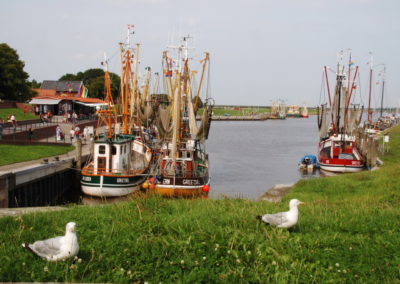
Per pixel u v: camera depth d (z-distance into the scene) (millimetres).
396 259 9109
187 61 36406
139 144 41375
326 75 56156
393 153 51969
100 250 9312
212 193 36594
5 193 24062
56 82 105750
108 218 12938
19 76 82000
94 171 32812
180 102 34688
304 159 52344
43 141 45094
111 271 8211
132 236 10516
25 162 33750
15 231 10742
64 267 8203
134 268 8406
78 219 12914
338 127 55312
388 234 11188
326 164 48750
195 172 31344
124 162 34844
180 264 8664
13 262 8398
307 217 13539
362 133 58469
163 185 29406
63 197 34969
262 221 11367
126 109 42812
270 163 58844
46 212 14141
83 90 105500
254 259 9047
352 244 10367
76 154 37406
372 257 9289
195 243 9766
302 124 192375
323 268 8617
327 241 10445
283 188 34875
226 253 9344
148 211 13945
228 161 61000
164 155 34000
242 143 92125
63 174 35562
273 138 107125
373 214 14375
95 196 31938
